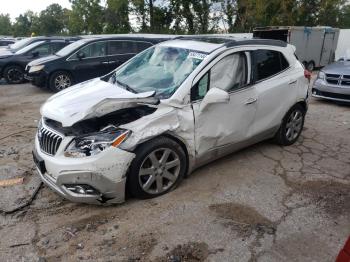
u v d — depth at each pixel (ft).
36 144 12.99
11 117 24.89
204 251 10.34
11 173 15.12
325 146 18.81
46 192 13.52
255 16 98.89
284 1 98.22
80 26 122.52
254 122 15.85
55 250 10.36
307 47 57.57
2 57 40.29
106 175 11.43
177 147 12.99
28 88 37.96
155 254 10.20
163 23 111.45
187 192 13.51
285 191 13.85
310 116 24.99
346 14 114.62
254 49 15.74
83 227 11.39
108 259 10.00
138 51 37.78
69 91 14.43
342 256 7.06
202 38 16.78
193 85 13.26
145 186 12.56
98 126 12.16
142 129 11.91
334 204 13.01
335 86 27.45
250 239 10.89
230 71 14.62
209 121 13.73
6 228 11.34
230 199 13.12
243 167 15.85
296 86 17.56
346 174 15.51
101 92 13.75
